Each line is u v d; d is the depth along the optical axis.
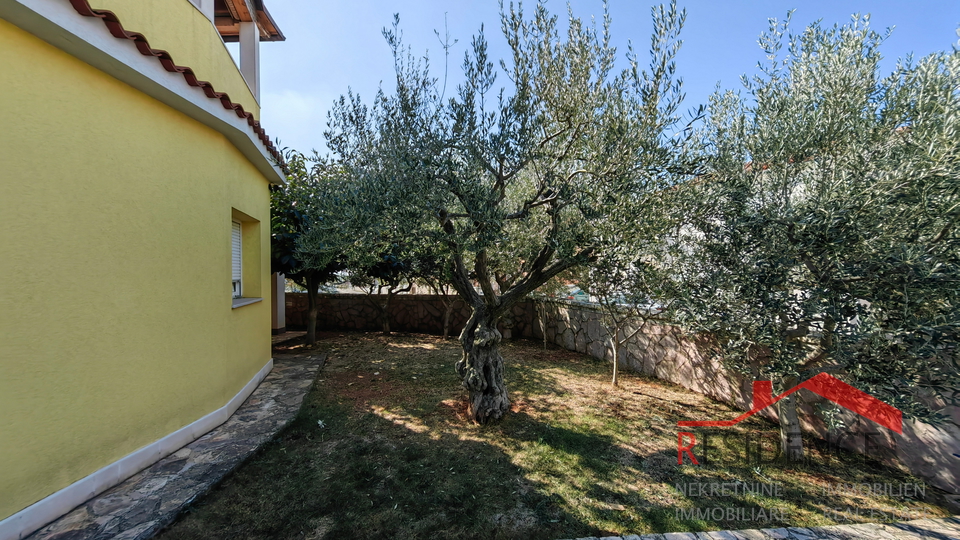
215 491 2.74
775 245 2.57
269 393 4.90
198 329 3.56
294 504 2.63
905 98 2.52
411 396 4.89
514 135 3.21
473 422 4.06
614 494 2.79
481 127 3.24
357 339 8.90
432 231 3.33
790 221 2.45
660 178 2.97
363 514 2.54
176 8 3.53
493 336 4.02
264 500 2.67
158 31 3.32
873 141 2.58
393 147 3.57
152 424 3.03
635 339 6.04
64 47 2.37
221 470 2.94
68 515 2.35
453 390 5.13
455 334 9.66
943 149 1.99
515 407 4.50
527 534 2.37
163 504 2.50
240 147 4.43
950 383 2.12
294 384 5.29
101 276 2.62
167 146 3.20
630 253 2.88
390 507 2.62
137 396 2.90
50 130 2.33
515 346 8.09
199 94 3.29
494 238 3.15
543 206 4.46
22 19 2.11
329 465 3.16
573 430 3.86
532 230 4.69
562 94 3.43
